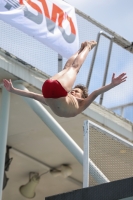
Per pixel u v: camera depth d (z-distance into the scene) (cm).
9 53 2994
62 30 3108
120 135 3434
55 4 3102
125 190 2058
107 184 2112
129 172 2727
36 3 3012
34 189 4131
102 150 2695
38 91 3125
